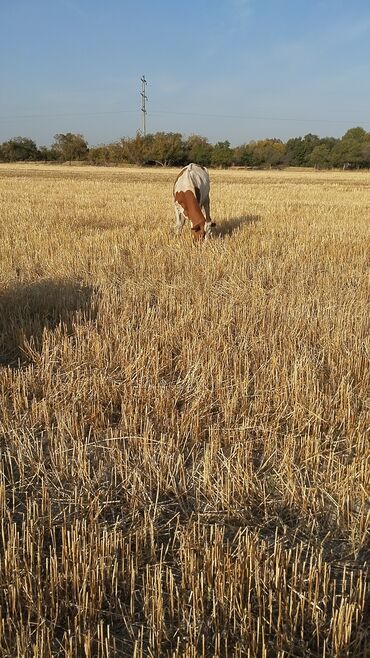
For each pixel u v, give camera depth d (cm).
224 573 252
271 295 706
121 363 509
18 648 224
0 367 500
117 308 661
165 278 780
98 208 1602
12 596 247
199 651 237
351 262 903
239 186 3042
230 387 460
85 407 435
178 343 558
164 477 353
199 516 317
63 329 611
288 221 1349
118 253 916
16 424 404
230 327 592
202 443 400
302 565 273
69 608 252
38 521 310
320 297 702
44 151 8381
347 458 374
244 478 336
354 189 2953
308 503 327
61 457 362
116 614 253
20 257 910
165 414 417
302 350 527
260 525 315
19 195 2103
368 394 461
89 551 270
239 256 902
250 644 234
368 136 8231
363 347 536
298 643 241
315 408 422
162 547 280
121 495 341
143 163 7675
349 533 309
